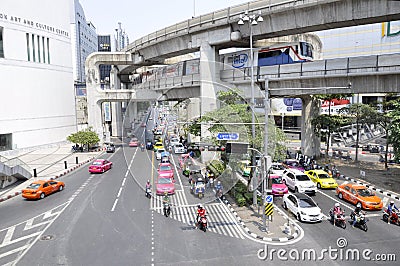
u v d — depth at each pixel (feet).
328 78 76.18
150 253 40.34
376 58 68.85
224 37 89.25
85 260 38.60
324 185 69.82
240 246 42.34
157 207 58.54
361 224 47.34
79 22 336.90
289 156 103.09
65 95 146.82
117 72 169.58
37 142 130.72
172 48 110.32
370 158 103.76
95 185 75.97
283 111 160.35
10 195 66.90
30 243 43.47
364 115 87.81
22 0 122.62
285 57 81.46
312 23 73.97
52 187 68.74
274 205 60.03
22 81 123.03
